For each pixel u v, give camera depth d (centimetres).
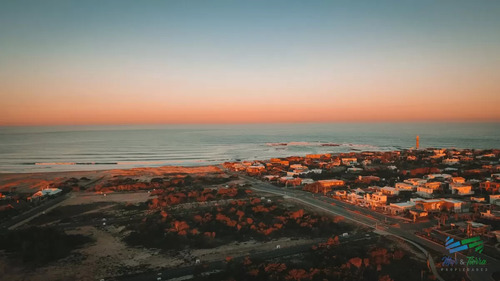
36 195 15100
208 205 13688
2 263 8044
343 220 11388
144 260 8275
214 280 7106
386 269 7450
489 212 11562
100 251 8862
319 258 8112
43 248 8556
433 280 6844
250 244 9300
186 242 9394
